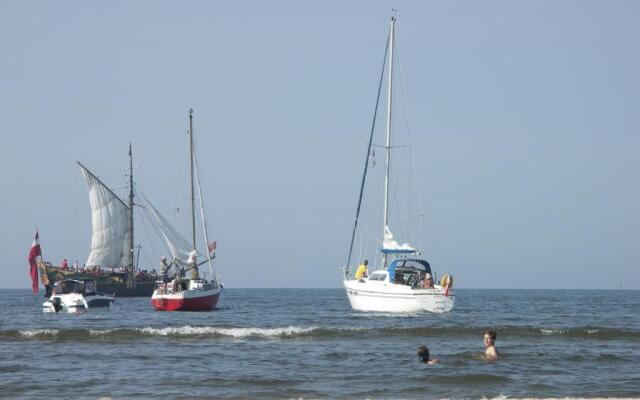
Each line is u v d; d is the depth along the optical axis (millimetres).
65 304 172750
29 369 73375
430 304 133875
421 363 75562
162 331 102125
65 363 77125
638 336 105000
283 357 81188
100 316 157875
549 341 99625
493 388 64312
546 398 59750
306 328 105375
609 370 73750
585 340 101000
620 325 135375
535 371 72500
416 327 106250
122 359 79875
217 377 68625
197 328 104500
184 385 65000
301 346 91438
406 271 138500
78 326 127938
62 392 62000
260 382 66312
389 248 146375
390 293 135375
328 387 64312
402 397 60594
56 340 97375
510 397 60688
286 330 102938
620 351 87625
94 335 100562
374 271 139250
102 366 75188
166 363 77188
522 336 104938
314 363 76875
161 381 66750
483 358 79125
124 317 153625
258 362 77688
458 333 105312
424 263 139375
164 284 172500
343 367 74250
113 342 95188
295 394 61500
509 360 78438
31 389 63281
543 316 170125
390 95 154500
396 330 104438
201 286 171875
